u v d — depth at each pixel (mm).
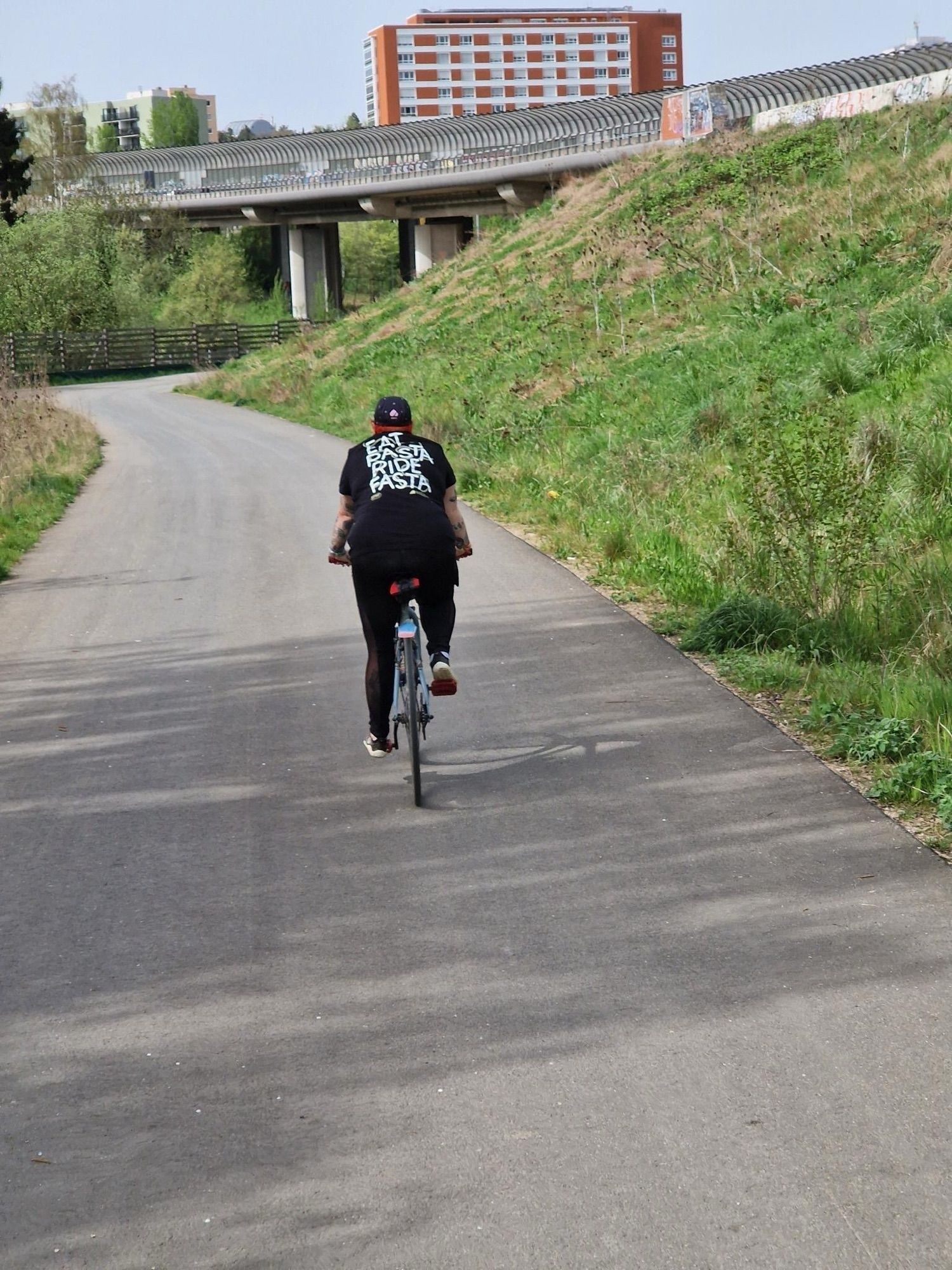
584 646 8828
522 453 18047
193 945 4688
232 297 94438
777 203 28000
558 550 12242
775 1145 3367
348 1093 3695
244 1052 3943
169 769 6699
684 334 22359
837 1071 3701
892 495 10570
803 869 5145
